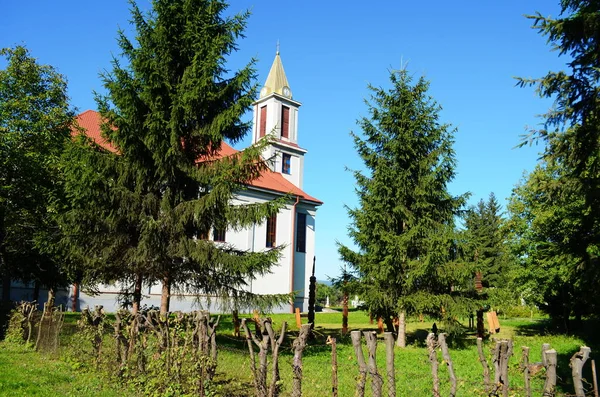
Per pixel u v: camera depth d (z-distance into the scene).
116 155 13.12
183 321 7.73
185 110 13.09
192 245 12.52
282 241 34.19
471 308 15.82
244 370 9.69
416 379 10.09
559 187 10.43
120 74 12.63
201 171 13.30
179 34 13.98
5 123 16.62
